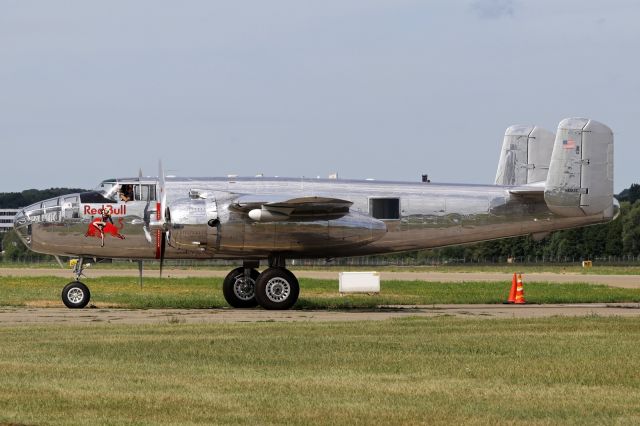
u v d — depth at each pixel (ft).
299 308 200.13
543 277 432.25
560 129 201.67
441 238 207.10
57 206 198.49
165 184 197.67
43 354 115.55
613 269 592.60
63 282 334.03
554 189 201.67
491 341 128.57
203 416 80.28
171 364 108.27
